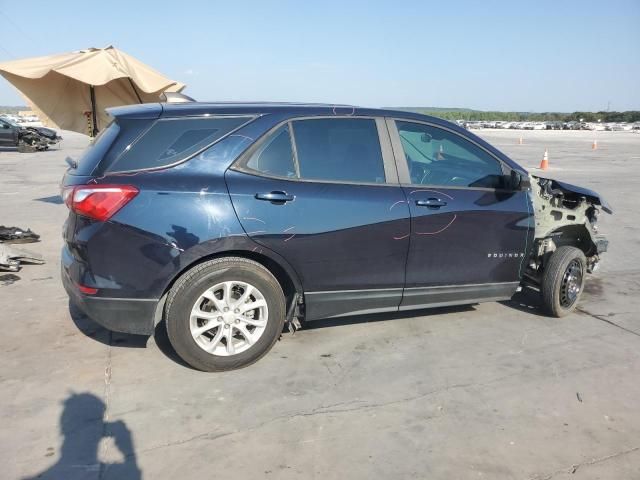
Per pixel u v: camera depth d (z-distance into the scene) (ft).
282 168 12.16
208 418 10.23
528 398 11.26
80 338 13.57
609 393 11.53
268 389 11.36
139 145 11.35
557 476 8.84
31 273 18.94
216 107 12.23
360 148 13.03
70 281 11.65
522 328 15.07
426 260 13.47
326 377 11.95
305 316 12.89
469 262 14.06
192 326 11.52
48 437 9.50
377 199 12.72
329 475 8.73
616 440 9.86
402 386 11.64
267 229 11.68
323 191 12.30
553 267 15.55
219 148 11.72
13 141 80.07
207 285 11.41
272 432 9.85
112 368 12.05
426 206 13.24
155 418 10.18
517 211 14.46
